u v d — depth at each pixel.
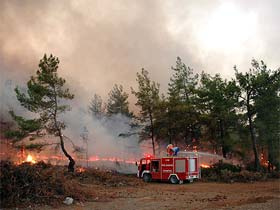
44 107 31.19
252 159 36.66
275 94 33.72
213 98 35.53
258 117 34.25
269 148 34.94
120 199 17.47
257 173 29.77
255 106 33.62
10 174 15.04
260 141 35.19
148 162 29.78
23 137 30.61
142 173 29.84
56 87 31.69
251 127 33.88
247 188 23.17
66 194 16.55
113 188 23.59
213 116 36.19
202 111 37.56
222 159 34.09
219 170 31.84
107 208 14.52
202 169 32.56
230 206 14.45
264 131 34.12
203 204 15.45
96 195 18.20
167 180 28.67
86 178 27.47
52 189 16.25
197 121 38.81
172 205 15.34
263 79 33.28
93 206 15.05
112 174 32.22
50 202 15.23
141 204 15.70
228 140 34.75
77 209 14.23
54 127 31.69
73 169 30.34
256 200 16.08
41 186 15.96
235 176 29.12
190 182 28.58
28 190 15.17
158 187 24.72
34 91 30.91
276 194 18.98
